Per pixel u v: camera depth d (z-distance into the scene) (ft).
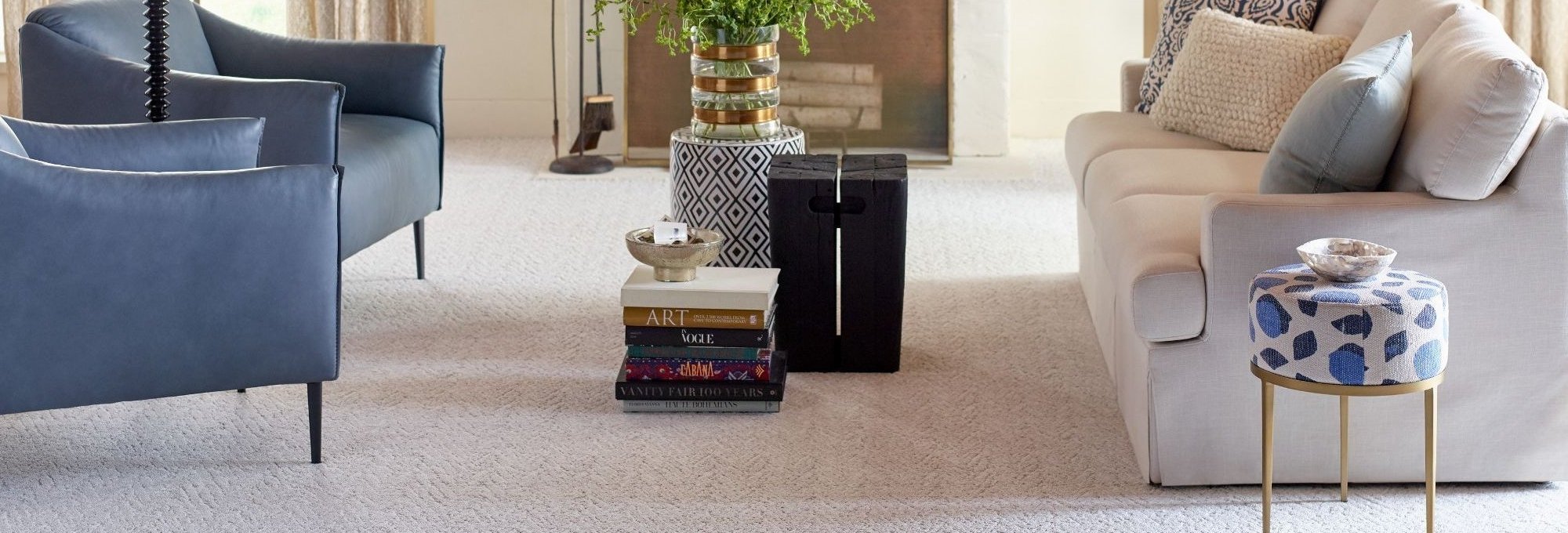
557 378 9.90
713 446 8.61
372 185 10.93
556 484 8.05
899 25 17.58
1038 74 19.72
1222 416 7.67
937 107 17.69
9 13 18.45
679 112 17.79
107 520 7.53
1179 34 12.43
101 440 8.64
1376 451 7.72
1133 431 8.38
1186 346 7.59
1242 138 10.87
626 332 9.11
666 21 11.07
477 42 19.66
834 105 17.71
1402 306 6.39
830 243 9.62
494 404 9.35
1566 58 17.07
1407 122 7.79
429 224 14.65
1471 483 7.90
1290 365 6.63
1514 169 7.32
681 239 9.16
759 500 7.82
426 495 7.88
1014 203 15.61
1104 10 19.42
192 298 7.58
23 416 8.98
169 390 7.70
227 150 8.55
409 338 10.80
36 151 8.07
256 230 7.61
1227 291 7.41
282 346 7.86
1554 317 7.43
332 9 18.89
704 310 9.01
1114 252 8.61
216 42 12.65
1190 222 8.36
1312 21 11.80
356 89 12.46
